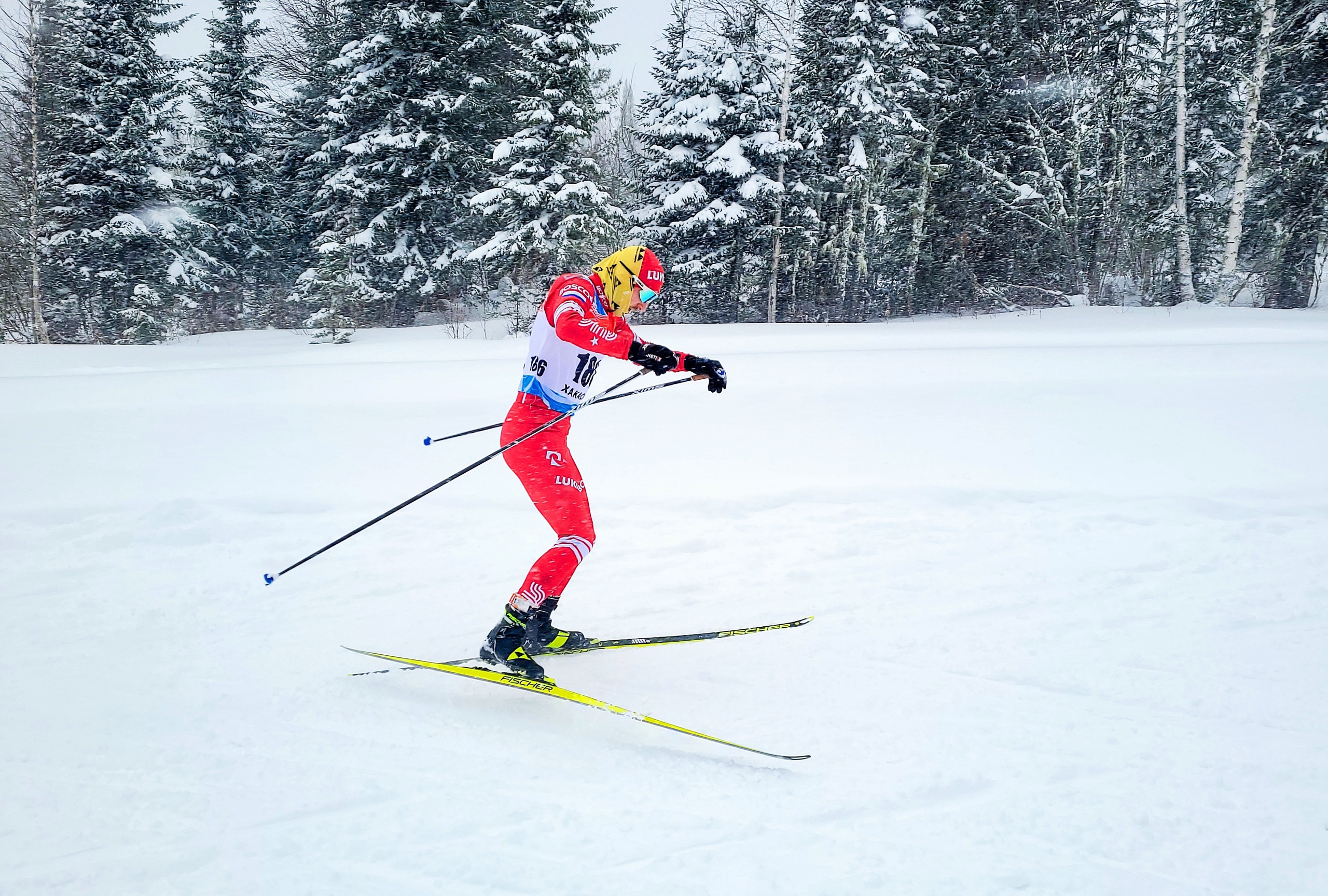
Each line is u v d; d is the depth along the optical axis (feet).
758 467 18.37
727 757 8.69
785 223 73.87
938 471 17.58
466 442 21.15
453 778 8.33
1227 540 13.83
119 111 74.28
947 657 10.61
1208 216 74.23
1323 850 6.91
